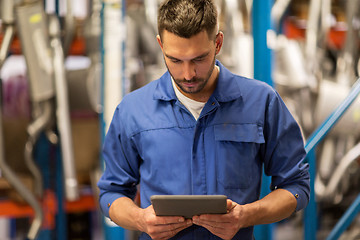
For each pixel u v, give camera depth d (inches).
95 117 130.2
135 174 66.2
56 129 120.6
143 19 128.0
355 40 136.8
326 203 136.8
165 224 56.1
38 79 109.1
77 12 127.6
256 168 61.5
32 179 122.6
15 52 120.6
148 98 62.2
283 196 60.4
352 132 132.1
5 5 103.7
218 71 61.6
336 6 147.3
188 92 56.1
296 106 131.3
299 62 131.8
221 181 59.4
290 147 62.2
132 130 61.9
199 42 51.9
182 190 59.4
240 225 56.1
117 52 106.8
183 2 52.9
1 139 109.0
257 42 90.0
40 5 107.3
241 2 131.1
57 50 111.3
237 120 59.7
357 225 140.3
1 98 119.3
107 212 64.2
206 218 54.7
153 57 126.8
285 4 130.7
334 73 149.1
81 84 125.1
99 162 129.4
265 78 90.2
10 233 140.6
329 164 135.9
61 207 124.0
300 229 142.2
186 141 59.7
